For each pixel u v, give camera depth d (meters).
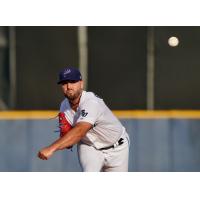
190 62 28.19
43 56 28.05
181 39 28.12
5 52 27.97
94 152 21.17
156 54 28.12
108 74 28.11
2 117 27.81
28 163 27.95
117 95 28.11
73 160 28.12
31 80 28.08
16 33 27.97
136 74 28.12
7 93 28.00
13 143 27.89
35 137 27.89
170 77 28.19
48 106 28.08
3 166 27.89
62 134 20.94
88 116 19.64
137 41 28.11
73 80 19.91
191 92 28.20
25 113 27.92
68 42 28.05
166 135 28.03
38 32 28.03
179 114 28.03
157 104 28.19
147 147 28.00
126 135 21.72
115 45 28.11
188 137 28.03
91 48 28.08
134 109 28.12
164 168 28.03
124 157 21.62
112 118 20.80
